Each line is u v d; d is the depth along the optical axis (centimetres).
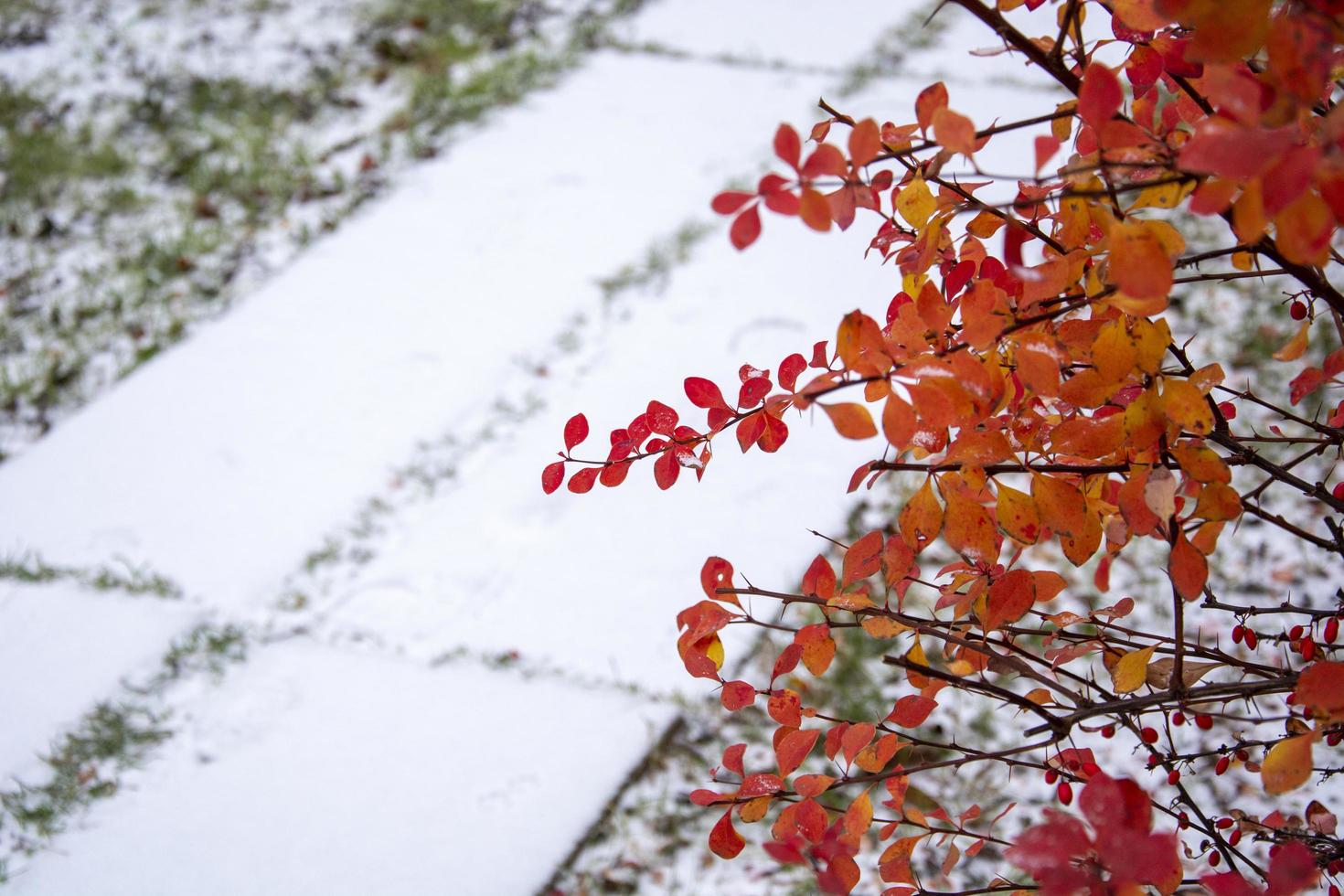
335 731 268
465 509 326
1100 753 245
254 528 329
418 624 294
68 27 605
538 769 253
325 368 385
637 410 346
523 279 410
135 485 349
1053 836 173
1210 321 341
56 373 400
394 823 246
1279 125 170
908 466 186
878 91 471
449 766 256
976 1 184
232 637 296
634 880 240
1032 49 185
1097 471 188
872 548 190
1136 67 187
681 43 536
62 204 484
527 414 355
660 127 479
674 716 261
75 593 315
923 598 277
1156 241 174
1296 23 169
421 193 465
